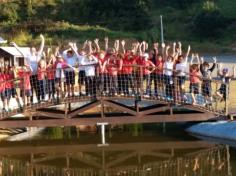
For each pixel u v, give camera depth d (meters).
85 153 17.80
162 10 76.69
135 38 65.56
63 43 60.09
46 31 67.38
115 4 75.12
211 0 78.12
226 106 19.39
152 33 66.94
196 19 70.44
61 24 69.12
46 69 18.23
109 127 22.00
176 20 73.12
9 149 18.41
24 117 19.34
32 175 15.26
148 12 75.56
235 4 75.69
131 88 18.50
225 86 19.36
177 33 69.38
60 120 18.59
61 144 19.05
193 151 17.61
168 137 19.62
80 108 18.62
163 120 18.81
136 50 19.59
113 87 18.34
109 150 18.11
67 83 18.36
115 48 19.14
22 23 69.69
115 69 18.23
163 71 18.62
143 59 18.62
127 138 19.69
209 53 62.03
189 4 78.12
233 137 18.22
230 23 70.44
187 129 20.41
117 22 73.06
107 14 74.81
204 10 72.38
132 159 16.89
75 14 75.19
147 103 22.64
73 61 18.66
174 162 16.39
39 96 18.39
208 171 15.16
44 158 17.22
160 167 15.89
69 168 16.03
